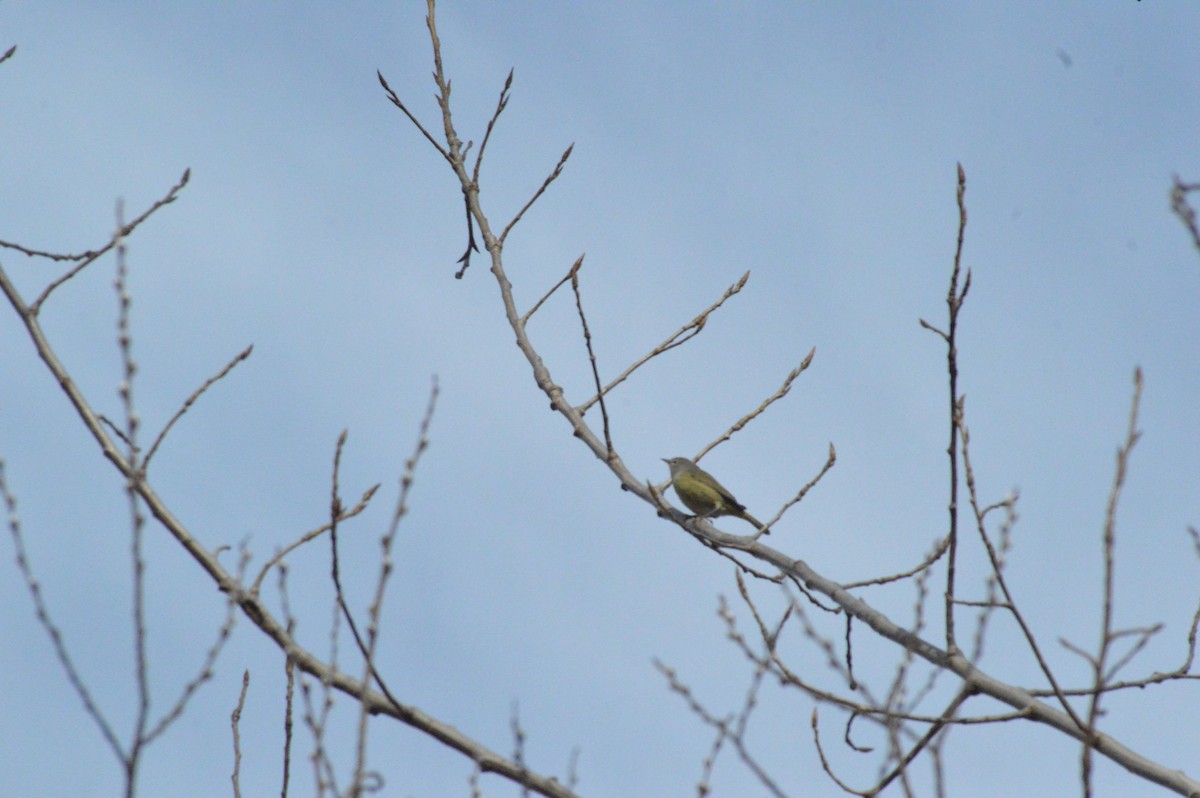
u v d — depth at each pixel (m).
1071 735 9.66
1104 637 8.10
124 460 9.62
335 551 8.54
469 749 9.21
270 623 9.30
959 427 9.97
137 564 7.09
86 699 6.94
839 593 11.61
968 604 10.24
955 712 10.27
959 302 9.85
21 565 7.22
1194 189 8.25
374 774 7.75
